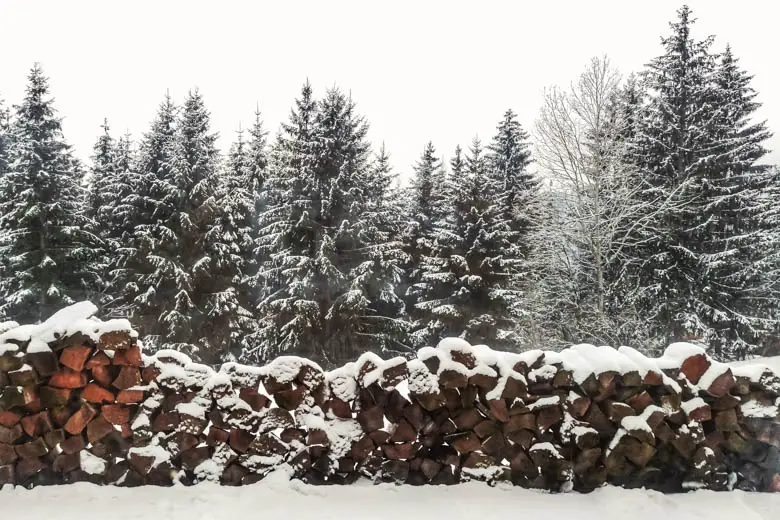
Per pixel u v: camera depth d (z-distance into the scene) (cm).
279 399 327
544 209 1497
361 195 1611
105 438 316
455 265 1652
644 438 315
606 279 1484
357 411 330
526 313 1462
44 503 287
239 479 315
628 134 1580
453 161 2152
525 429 325
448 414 327
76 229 1597
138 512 277
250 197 2102
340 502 296
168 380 322
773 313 1602
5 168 1669
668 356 343
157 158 1933
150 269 1650
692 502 302
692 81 1627
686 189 1498
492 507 294
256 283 1769
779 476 320
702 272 1477
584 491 318
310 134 1678
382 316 1625
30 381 304
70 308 330
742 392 328
